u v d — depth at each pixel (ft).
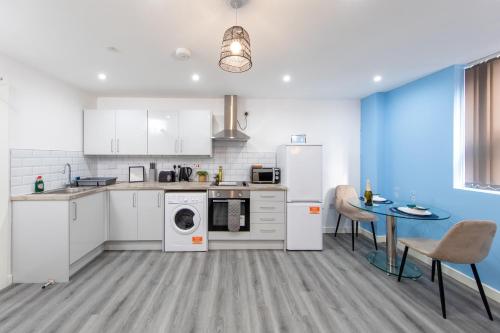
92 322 5.71
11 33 6.07
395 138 10.90
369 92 11.55
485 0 4.85
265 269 8.51
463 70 8.18
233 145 12.59
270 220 10.26
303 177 10.33
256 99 12.60
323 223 12.85
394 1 4.89
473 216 7.52
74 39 6.41
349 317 5.98
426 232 9.23
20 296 6.76
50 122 9.08
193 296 6.81
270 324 5.71
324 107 12.80
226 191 10.16
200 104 12.42
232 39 4.57
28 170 8.06
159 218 10.08
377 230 11.62
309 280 7.77
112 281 7.60
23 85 7.89
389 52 7.23
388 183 11.37
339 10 5.18
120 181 12.17
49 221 7.48
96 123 11.10
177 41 6.53
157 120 11.36
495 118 7.28
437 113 8.79
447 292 7.16
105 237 9.88
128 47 6.88
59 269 7.54
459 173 8.20
